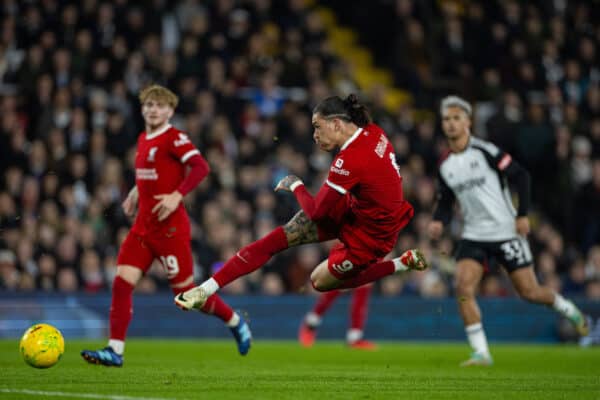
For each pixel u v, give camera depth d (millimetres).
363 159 25391
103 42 61188
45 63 58375
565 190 63562
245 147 58625
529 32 71438
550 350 44562
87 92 58719
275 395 21094
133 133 56781
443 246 56562
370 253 26672
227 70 62594
